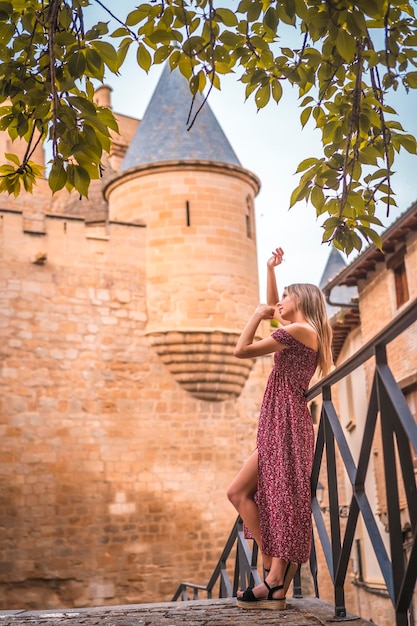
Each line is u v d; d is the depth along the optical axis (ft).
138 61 15.38
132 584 67.92
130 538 68.59
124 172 76.38
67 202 97.60
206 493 72.23
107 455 69.21
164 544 69.72
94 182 99.71
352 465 13.87
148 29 15.15
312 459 16.10
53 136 14.05
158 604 18.22
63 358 69.26
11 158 16.34
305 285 16.74
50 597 65.36
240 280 75.20
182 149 75.92
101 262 72.38
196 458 72.54
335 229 16.72
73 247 71.56
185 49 14.69
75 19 14.55
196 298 73.20
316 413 86.74
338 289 102.78
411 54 15.17
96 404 69.67
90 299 71.31
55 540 66.08
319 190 16.79
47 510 66.28
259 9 14.14
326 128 16.66
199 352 72.54
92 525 67.51
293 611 15.61
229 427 74.84
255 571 19.53
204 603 17.76
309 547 15.84
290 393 16.17
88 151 14.38
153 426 71.36
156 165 74.84
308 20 13.51
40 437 67.15
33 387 67.72
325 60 15.53
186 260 73.72
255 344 16.25
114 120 14.83
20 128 15.35
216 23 14.84
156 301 73.31
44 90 14.42
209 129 78.38
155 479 70.54
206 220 74.64
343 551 14.08
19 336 68.08
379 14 13.74
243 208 77.15
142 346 72.49
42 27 15.14
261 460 16.11
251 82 15.84
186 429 72.64
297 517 15.62
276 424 16.08
